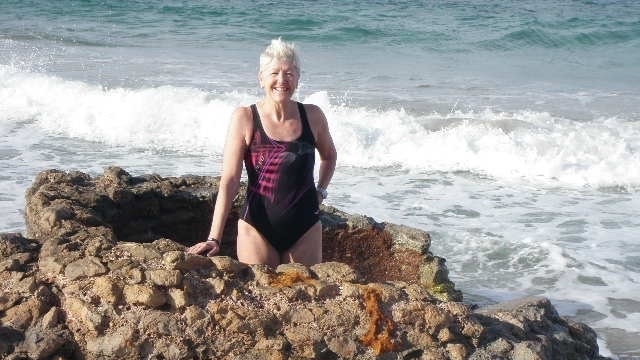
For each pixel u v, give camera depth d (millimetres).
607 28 27047
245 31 25469
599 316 6648
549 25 27938
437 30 26719
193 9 29703
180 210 5129
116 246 3662
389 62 21422
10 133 12875
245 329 3365
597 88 18625
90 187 4965
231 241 5270
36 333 3387
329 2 33000
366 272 5023
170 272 3420
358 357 3393
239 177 4133
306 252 4328
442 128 13586
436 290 4852
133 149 12281
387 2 34000
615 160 11773
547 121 14320
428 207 9594
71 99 14266
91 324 3352
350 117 13914
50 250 3662
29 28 25406
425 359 3428
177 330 3350
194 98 14250
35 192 4852
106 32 25000
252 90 16219
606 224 9156
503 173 11492
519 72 20812
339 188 10422
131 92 14500
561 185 11047
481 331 3518
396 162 11914
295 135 4176
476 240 8250
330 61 21250
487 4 35188
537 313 3869
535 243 8141
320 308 3445
